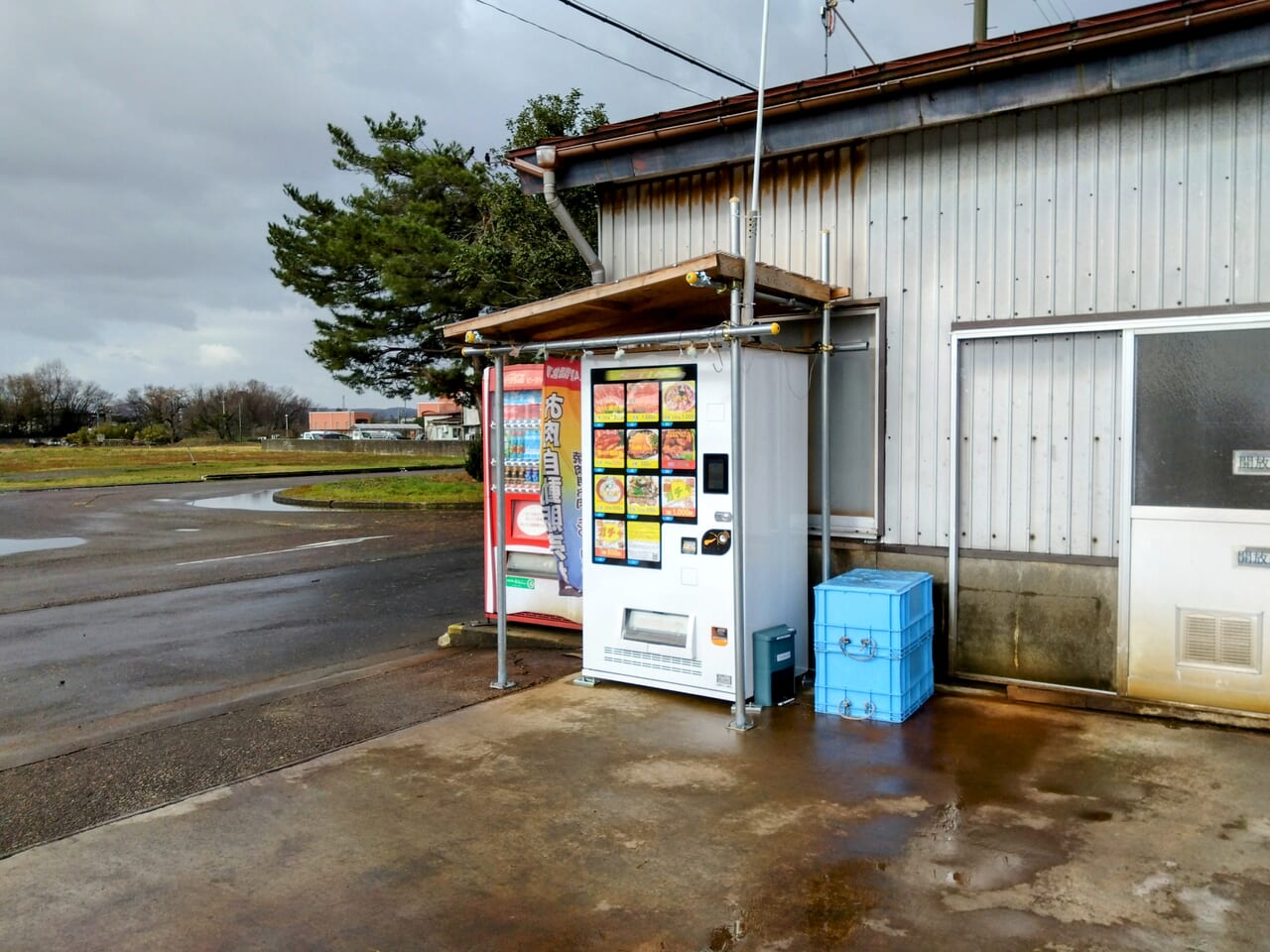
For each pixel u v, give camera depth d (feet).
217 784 14.69
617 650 19.21
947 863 11.43
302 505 71.10
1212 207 16.38
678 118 20.93
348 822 13.11
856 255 19.84
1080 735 15.81
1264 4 14.73
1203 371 16.22
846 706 17.11
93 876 11.67
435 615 30.09
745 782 14.15
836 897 10.69
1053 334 17.62
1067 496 17.69
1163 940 9.64
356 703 19.01
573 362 23.86
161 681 22.47
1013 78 17.33
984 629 18.54
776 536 18.53
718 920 10.30
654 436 18.33
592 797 13.75
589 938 10.02
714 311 20.39
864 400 19.92
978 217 18.45
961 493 18.72
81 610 31.53
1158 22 15.48
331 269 72.74
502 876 11.46
